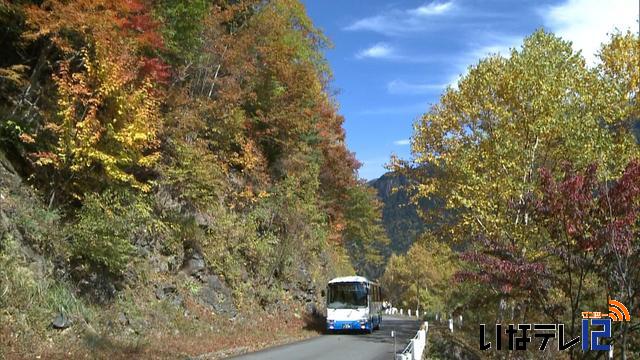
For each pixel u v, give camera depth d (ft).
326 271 120.78
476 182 63.82
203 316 60.49
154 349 45.68
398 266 276.82
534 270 32.48
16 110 47.11
